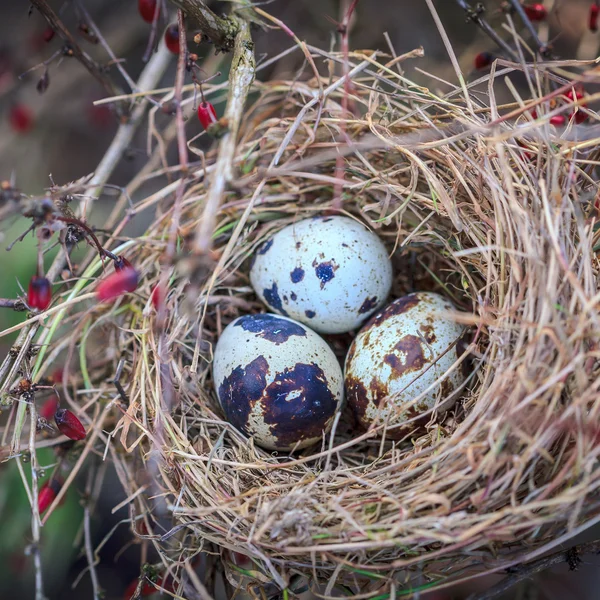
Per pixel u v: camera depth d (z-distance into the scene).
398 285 0.19
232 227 0.19
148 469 0.17
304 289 0.18
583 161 0.16
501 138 0.15
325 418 0.17
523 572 0.15
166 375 0.17
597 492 0.14
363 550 0.14
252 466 0.16
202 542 0.16
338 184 0.18
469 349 0.16
